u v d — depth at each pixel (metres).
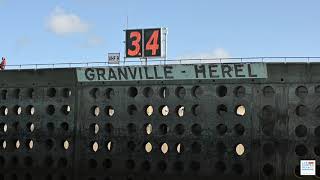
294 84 39.91
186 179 41.16
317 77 39.59
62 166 44.16
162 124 41.94
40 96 45.12
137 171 42.22
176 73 41.88
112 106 43.16
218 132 40.88
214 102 41.06
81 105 43.94
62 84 44.62
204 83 41.38
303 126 39.62
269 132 40.00
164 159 41.66
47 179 44.41
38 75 45.34
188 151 41.25
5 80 46.16
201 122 41.16
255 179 39.97
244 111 40.53
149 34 43.28
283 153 39.72
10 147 45.47
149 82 42.47
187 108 41.47
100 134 43.25
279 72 40.09
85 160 43.50
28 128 45.25
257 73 40.41
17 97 45.81
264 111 40.22
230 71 40.84
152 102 42.22
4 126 45.94
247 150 40.19
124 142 42.62
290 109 39.81
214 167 40.72
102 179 42.97
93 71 43.75
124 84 43.00
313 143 39.31
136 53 43.34
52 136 44.53
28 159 45.03
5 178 45.47
